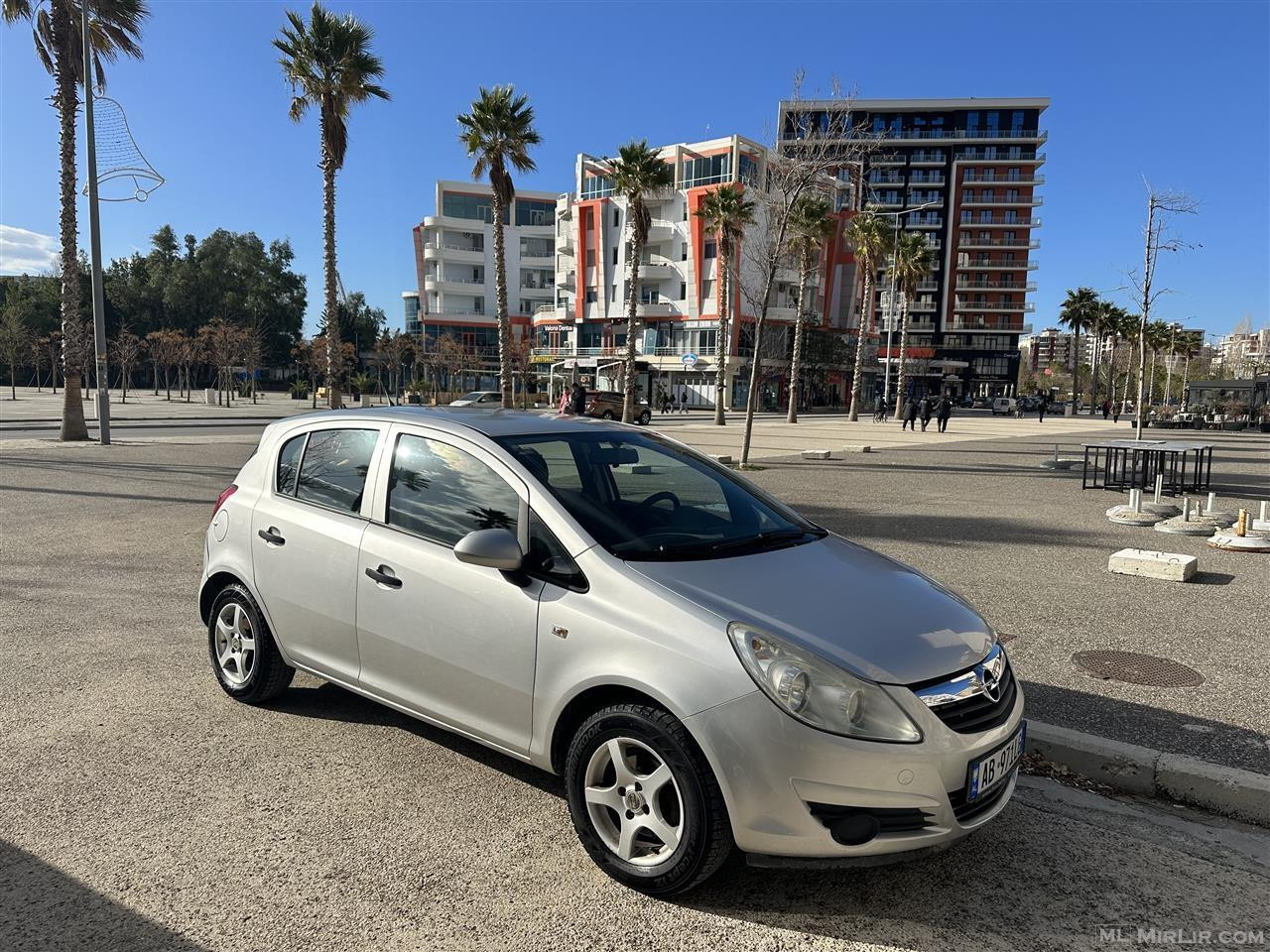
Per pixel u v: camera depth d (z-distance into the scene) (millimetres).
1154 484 13961
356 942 2463
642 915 2623
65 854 2906
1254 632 5594
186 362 66438
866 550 3682
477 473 3404
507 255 86000
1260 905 2756
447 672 3246
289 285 93250
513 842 3027
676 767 2580
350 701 4352
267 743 3830
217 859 2893
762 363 62375
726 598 2779
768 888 2793
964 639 2877
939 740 2533
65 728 3967
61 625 5625
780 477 15234
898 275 48062
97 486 12375
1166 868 2975
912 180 96062
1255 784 3326
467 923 2564
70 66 18812
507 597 3051
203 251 85750
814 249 27469
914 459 19641
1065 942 2545
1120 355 94875
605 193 66750
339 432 4012
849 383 74562
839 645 2633
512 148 29516
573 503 3184
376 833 3074
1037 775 3707
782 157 15773
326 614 3729
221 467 15086
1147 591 6684
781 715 2465
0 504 10672
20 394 66188
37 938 2453
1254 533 8523
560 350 72750
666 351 64500
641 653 2678
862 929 2586
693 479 3857
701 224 61031
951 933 2576
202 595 4461
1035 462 19078
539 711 2953
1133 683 4641
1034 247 94625
